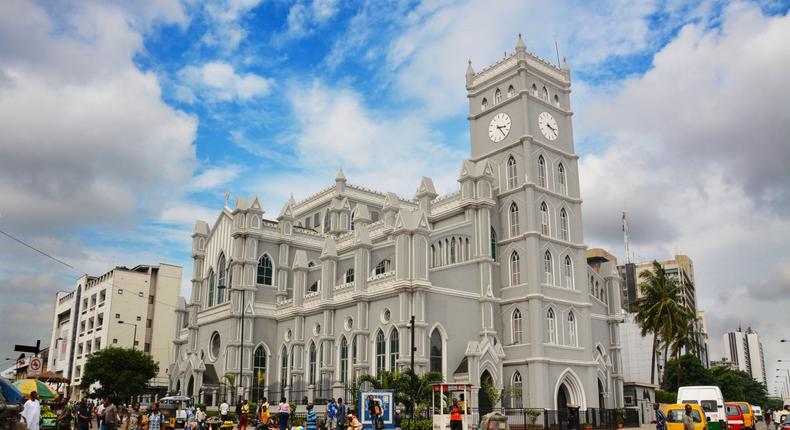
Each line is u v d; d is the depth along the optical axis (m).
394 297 66.38
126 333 131.25
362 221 83.88
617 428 66.25
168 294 137.88
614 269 83.50
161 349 134.38
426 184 79.38
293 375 78.06
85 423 34.38
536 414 60.97
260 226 86.56
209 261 92.88
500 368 67.00
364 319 69.31
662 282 96.00
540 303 69.81
